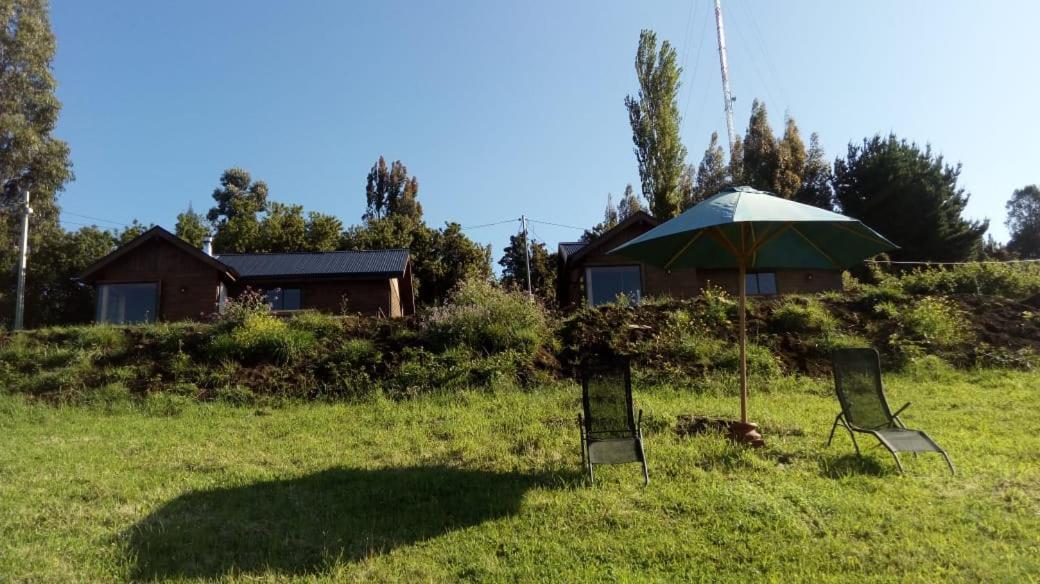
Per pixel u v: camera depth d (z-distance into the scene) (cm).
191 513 524
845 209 3161
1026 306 1249
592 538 459
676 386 966
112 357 1122
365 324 1198
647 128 2644
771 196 638
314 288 2111
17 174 2647
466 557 435
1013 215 6091
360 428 810
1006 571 386
